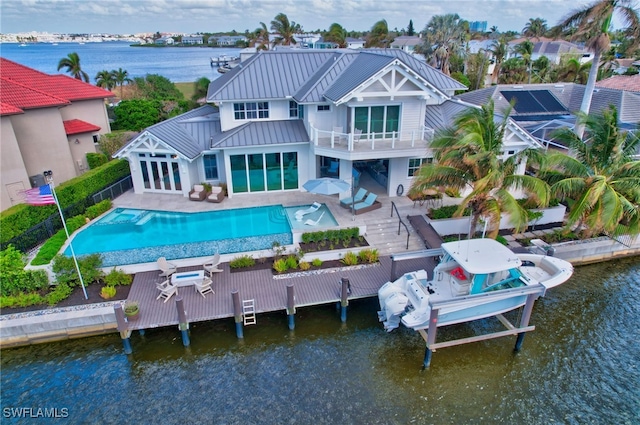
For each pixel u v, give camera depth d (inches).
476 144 725.9
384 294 698.8
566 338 711.7
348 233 884.6
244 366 643.5
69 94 1444.4
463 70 2866.6
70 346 677.9
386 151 996.6
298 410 570.9
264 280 780.0
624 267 913.5
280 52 1226.6
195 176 1142.3
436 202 1032.2
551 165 847.7
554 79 2519.7
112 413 568.7
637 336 716.0
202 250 860.6
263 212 1026.1
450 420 561.6
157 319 672.4
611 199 789.2
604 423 562.6
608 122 841.5
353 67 1114.1
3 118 972.6
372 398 591.5
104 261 818.8
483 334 714.2
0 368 639.8
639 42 1075.3
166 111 2060.8
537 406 586.6
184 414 565.6
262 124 1124.5
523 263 765.3
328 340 693.9
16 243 854.5
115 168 1228.5
